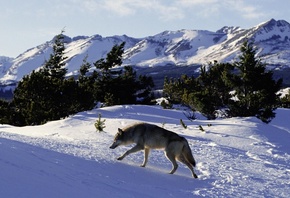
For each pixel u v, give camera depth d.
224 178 11.38
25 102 40.97
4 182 6.20
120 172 10.03
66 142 14.68
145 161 11.48
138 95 53.94
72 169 8.90
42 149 10.55
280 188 10.91
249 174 12.44
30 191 6.18
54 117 38.06
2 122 39.56
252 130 23.06
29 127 24.55
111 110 30.84
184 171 11.83
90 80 51.50
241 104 35.78
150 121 26.50
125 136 11.51
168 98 47.22
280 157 16.88
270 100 36.09
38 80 39.62
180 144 11.20
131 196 7.77
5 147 9.06
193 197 8.86
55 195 6.38
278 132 24.03
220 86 40.09
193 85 45.19
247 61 37.31
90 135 19.61
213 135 21.38
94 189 7.51
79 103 40.34
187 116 33.06
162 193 8.73
